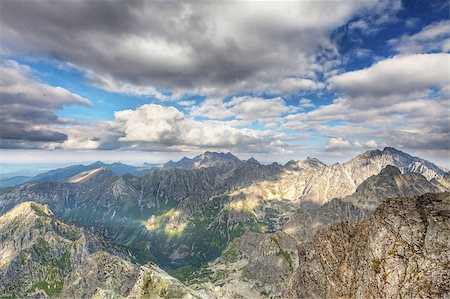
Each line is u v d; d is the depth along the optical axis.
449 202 111.00
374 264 109.25
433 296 88.50
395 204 119.06
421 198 118.12
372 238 116.38
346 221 149.62
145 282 100.81
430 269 94.00
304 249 158.25
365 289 108.50
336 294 122.00
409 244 104.06
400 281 97.69
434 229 102.50
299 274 148.00
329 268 134.62
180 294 96.56
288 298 144.88
